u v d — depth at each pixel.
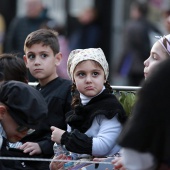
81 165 9.52
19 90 9.01
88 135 9.70
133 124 7.51
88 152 9.57
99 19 25.94
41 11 20.08
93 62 9.79
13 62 10.27
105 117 9.63
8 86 9.04
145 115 7.47
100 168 9.45
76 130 9.61
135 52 21.09
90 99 9.80
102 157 9.68
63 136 9.63
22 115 9.00
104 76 9.95
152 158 7.54
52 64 10.90
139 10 21.39
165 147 7.43
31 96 9.02
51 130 10.44
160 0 24.48
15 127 9.14
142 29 21.08
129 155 7.60
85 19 24.89
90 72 9.78
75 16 24.98
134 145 7.46
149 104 7.48
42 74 10.85
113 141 9.59
